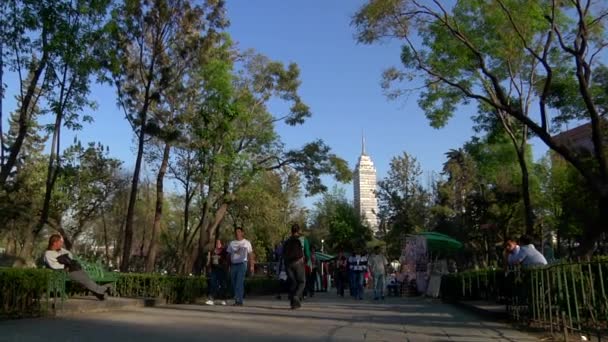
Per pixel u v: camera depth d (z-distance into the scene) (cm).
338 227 6875
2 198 2369
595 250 2681
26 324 918
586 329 813
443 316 1265
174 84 2567
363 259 2205
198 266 3125
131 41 2409
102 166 3569
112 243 5478
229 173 3016
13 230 2455
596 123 1652
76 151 3388
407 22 1767
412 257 2772
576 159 1695
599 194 1645
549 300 916
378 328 983
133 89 2459
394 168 5969
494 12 1931
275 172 4131
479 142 2681
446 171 5300
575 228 3353
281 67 3316
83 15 1831
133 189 2384
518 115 1764
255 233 4453
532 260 1270
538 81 2173
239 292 1495
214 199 3281
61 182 3300
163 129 2525
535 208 3834
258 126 3262
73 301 1181
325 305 1647
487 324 1086
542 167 3997
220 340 779
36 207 2588
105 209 4403
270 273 4034
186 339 783
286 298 2197
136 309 1284
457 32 1802
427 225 5659
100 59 1973
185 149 2903
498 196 3628
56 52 1798
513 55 2045
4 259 2130
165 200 5050
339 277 2481
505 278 1240
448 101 2209
